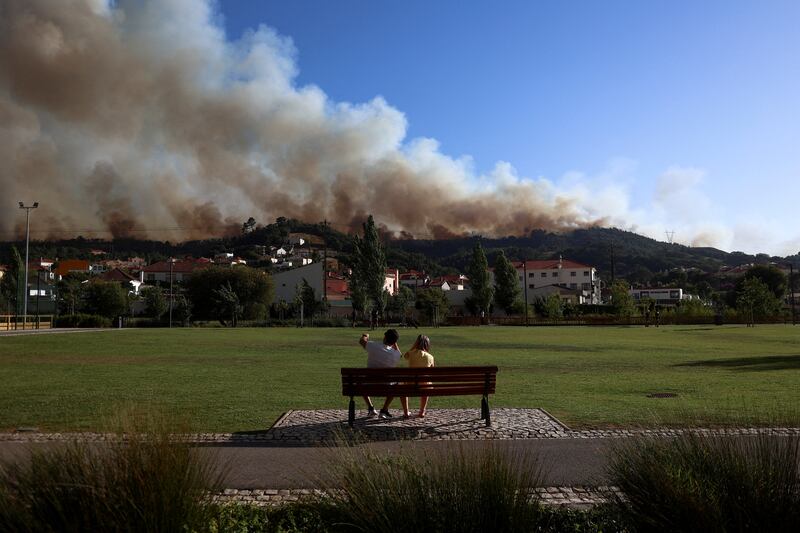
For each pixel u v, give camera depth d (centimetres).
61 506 383
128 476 394
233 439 816
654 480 426
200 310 8131
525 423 919
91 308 8488
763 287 7912
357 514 416
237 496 571
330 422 934
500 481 423
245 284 8056
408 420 948
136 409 516
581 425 911
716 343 3291
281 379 1582
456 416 983
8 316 5156
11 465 418
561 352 2630
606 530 444
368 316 8381
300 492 578
